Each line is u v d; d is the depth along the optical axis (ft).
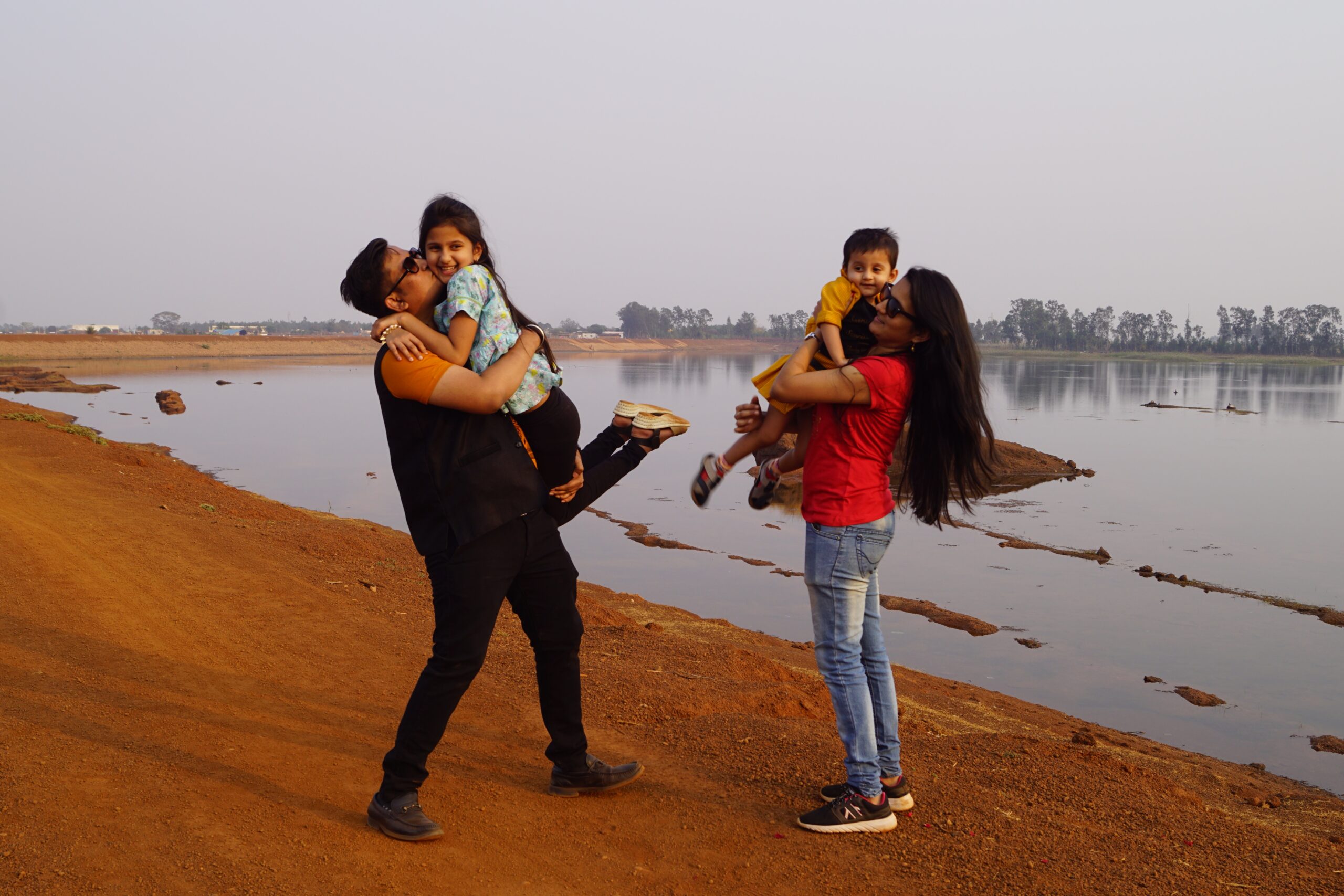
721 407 175.11
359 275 10.48
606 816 11.91
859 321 11.61
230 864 9.86
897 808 12.08
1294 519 70.38
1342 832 16.26
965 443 11.16
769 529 63.98
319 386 209.87
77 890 9.12
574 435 11.28
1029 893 10.26
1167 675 34.68
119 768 11.96
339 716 15.10
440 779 12.59
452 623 10.64
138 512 32.50
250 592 22.82
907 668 32.35
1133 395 237.04
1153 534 64.13
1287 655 37.50
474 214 10.62
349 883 9.73
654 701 16.94
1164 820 12.73
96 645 17.37
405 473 10.79
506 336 10.44
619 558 53.88
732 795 12.72
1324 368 478.18
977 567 53.21
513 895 9.88
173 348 395.14
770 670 22.03
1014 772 14.14
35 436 53.26
